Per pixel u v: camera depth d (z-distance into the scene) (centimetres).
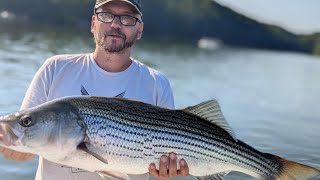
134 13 97
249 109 300
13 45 601
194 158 91
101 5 96
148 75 99
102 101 86
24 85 306
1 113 223
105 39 94
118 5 95
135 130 87
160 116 89
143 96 97
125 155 86
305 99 382
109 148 85
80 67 95
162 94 99
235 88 408
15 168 150
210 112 92
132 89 97
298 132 234
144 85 98
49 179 91
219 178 94
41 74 95
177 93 336
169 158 89
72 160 84
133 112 87
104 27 95
